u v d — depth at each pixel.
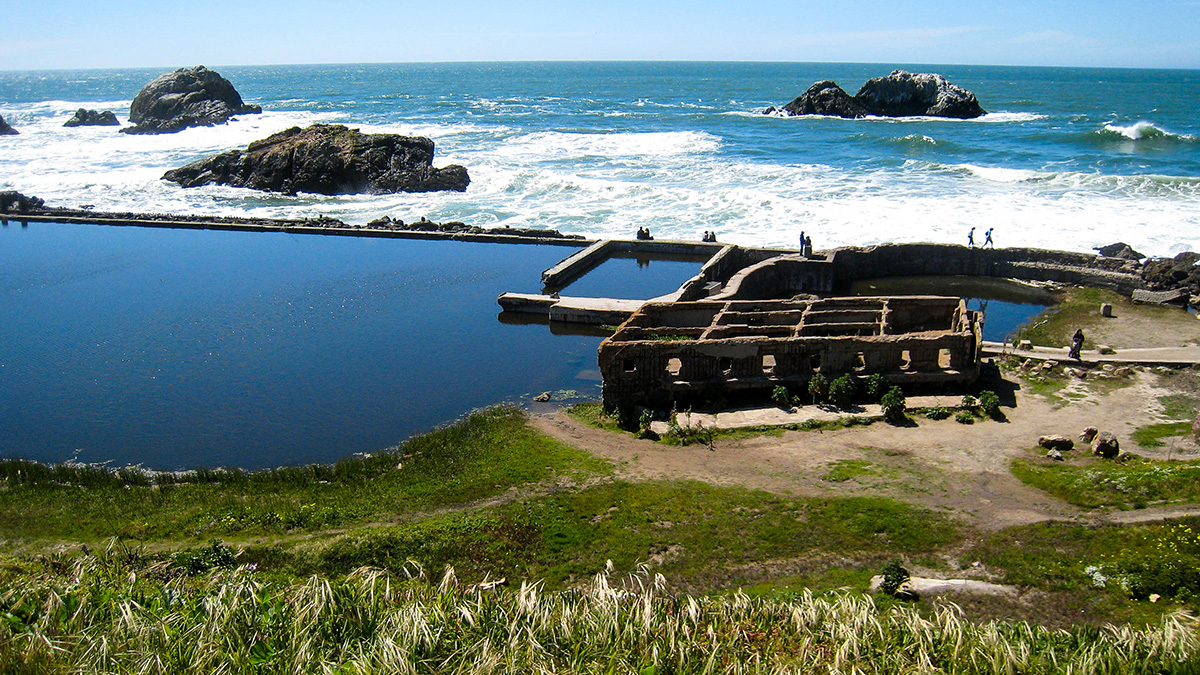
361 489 26.62
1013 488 25.27
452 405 34.56
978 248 50.75
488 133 124.38
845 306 37.53
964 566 21.25
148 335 43.00
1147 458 26.81
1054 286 48.53
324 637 15.17
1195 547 20.53
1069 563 20.95
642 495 25.39
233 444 31.31
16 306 47.91
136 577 17.94
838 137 110.94
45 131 140.00
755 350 32.50
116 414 33.88
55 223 70.12
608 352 31.89
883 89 151.62
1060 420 30.33
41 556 21.36
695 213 68.06
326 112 180.25
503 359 39.56
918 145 99.38
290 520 24.14
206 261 57.62
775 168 85.38
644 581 21.22
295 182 85.19
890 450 28.28
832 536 22.92
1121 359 35.28
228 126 141.25
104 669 13.84
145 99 151.75
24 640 14.53
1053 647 15.52
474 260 57.47
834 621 15.94
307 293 50.16
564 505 24.92
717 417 31.31
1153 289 45.25
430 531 23.02
